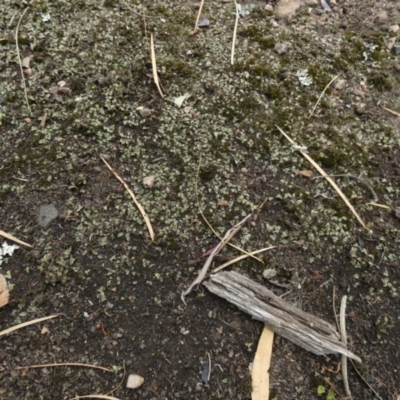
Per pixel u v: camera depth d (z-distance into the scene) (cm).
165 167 41
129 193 40
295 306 36
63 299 36
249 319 36
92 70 46
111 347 34
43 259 37
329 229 40
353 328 36
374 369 35
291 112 45
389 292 38
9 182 40
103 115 44
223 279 36
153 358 34
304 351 35
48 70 46
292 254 38
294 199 41
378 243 40
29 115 43
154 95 45
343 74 48
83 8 50
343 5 54
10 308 35
